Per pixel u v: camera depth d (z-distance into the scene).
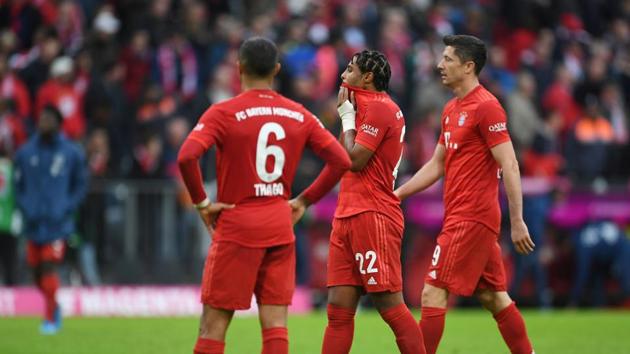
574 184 63.19
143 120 58.50
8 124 56.28
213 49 64.38
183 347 39.00
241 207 24.84
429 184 30.62
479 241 29.09
